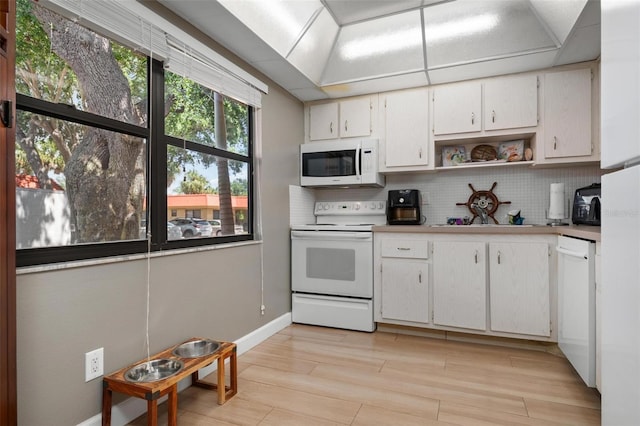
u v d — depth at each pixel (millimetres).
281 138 2984
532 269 2406
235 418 1614
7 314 1014
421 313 2699
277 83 2887
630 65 713
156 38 1687
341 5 2324
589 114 2531
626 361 743
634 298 706
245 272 2469
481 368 2150
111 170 1679
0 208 978
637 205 689
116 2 1483
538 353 2398
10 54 1033
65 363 1341
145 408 1664
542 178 2891
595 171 2756
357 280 2873
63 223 1471
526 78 2676
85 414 1409
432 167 2947
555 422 1574
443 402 1749
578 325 1863
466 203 3084
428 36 2496
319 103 3334
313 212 3537
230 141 2504
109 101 1714
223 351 1751
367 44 2660
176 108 2111
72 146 1517
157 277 1759
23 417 1210
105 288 1501
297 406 1717
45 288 1279
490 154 3018
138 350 1648
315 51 2639
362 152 3076
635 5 689
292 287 3096
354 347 2508
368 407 1706
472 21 2354
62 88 1516
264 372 2094
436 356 2340
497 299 2492
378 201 3340
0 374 977
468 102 2830
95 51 1671
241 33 2090
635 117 694
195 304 2000
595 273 1695
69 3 1298
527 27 2287
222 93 2172
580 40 2199
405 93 3031
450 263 2617
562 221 2789
